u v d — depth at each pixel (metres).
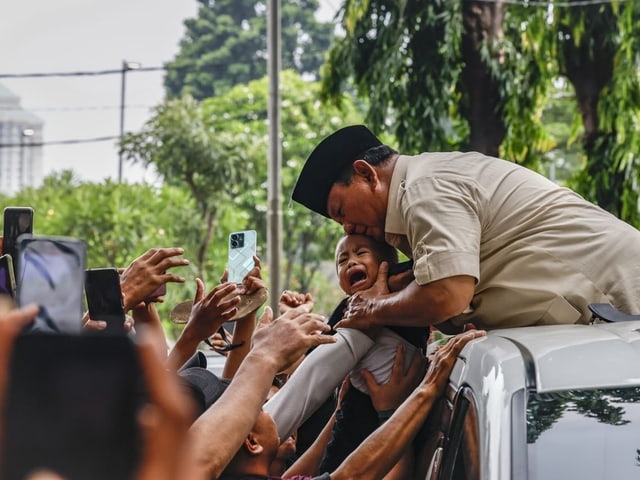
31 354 1.70
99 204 29.59
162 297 4.78
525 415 3.32
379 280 4.71
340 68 16.92
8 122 131.25
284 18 69.06
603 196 15.85
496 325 4.52
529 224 4.46
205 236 31.11
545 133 16.31
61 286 2.42
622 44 15.84
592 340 3.62
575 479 3.21
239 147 33.38
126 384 1.72
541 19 16.05
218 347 4.98
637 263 4.42
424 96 16.00
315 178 4.80
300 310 3.65
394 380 4.59
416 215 4.41
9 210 4.24
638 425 3.30
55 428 1.70
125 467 1.72
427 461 3.99
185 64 66.62
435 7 15.93
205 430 3.29
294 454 5.05
